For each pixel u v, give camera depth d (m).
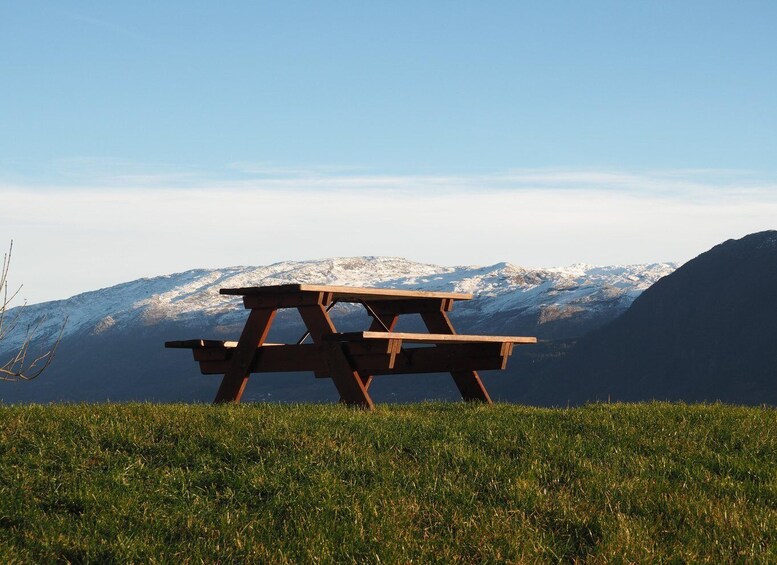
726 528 6.57
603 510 6.88
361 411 9.88
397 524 6.52
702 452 8.46
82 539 6.21
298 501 6.89
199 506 6.83
